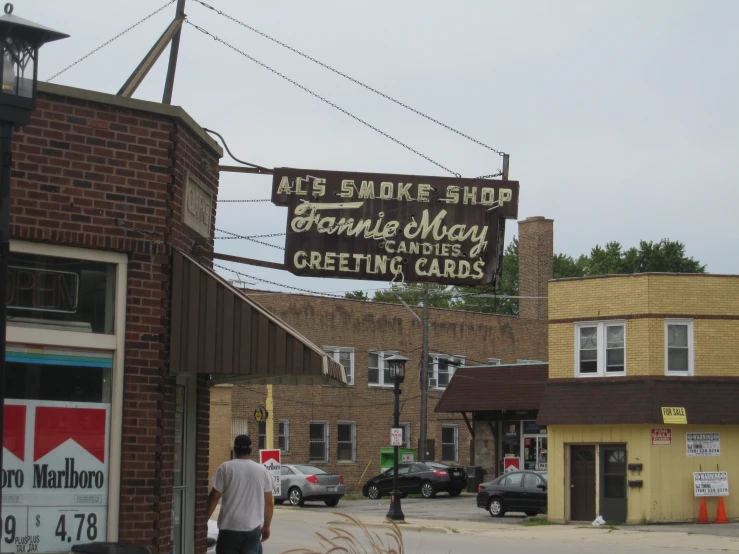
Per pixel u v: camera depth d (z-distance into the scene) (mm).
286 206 13172
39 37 7977
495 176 13641
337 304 48781
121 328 10391
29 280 9992
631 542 24406
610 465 30422
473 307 81625
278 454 25000
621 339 30797
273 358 10359
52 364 10023
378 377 50219
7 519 9602
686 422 29391
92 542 9867
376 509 37562
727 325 30406
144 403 10406
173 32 13039
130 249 10461
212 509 10836
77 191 10211
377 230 13219
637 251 78438
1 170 7836
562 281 32094
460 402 45562
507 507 32969
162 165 10812
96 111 10430
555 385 31641
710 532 26562
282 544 23109
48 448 9898
